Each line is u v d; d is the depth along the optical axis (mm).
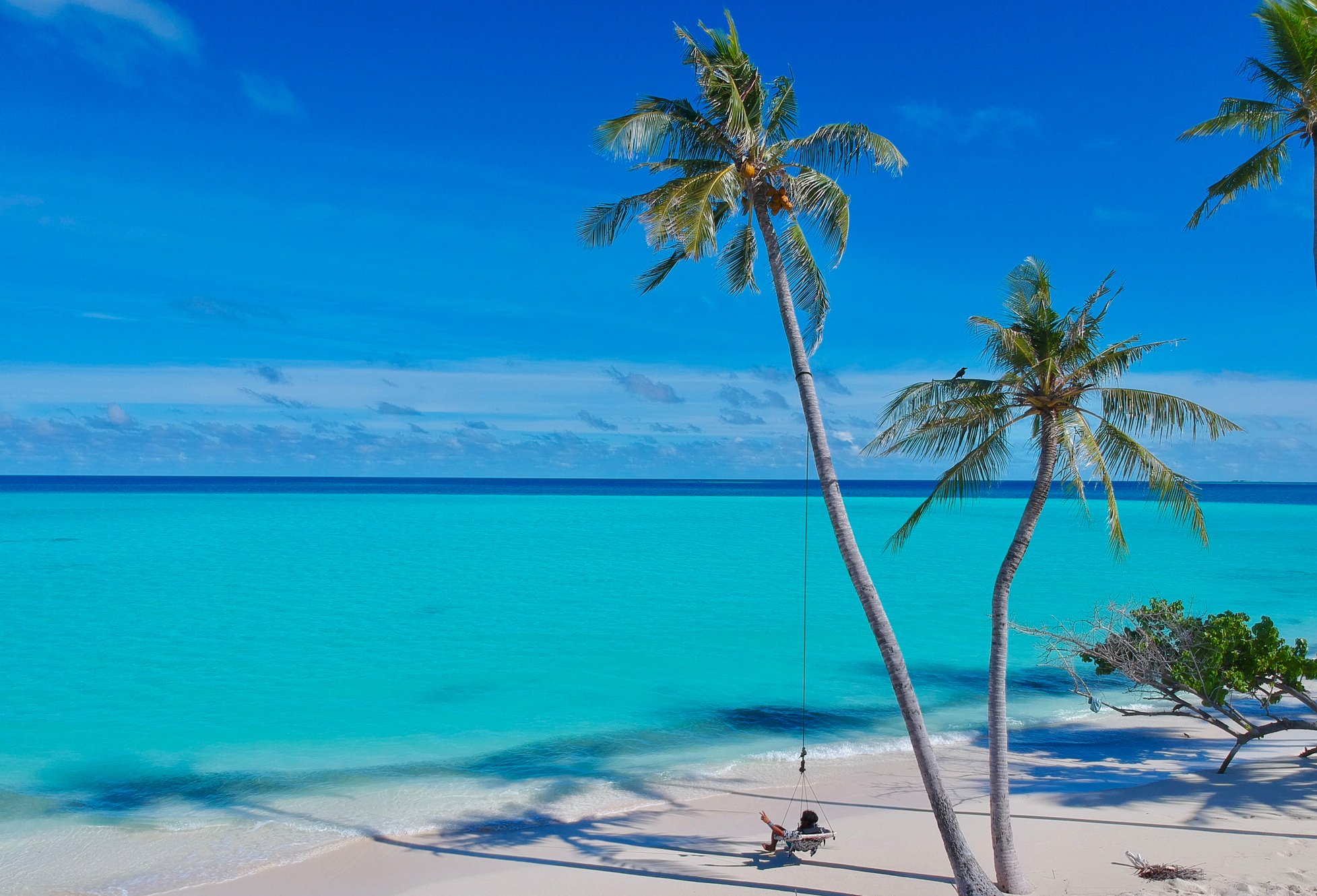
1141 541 69438
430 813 15094
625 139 12844
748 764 17984
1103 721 21250
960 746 19266
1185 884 11258
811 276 13328
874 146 12875
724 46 13352
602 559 55594
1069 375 11508
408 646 29734
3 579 44281
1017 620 35281
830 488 11547
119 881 12352
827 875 12273
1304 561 55562
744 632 32750
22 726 20281
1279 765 17062
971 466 12156
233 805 15461
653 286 15305
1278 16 17078
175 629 32125
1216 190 19078
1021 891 11062
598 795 16125
